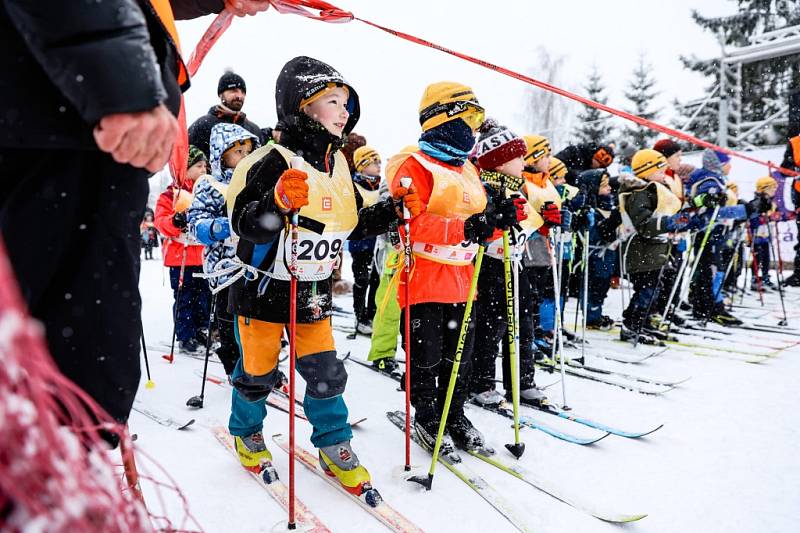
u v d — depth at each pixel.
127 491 1.14
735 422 3.12
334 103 2.14
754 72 19.45
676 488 2.36
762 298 7.97
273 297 2.16
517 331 3.09
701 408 3.39
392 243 2.49
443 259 2.61
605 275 5.85
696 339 5.44
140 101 0.88
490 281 3.14
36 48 0.83
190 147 3.97
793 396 3.59
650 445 2.82
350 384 3.87
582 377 4.11
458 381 2.72
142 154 0.94
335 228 2.21
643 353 4.81
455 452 2.69
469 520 2.08
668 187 5.79
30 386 0.61
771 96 19.70
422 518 2.09
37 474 0.58
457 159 2.71
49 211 0.96
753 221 7.45
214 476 2.37
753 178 10.24
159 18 1.06
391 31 2.38
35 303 0.99
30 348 0.55
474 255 3.01
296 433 2.86
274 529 1.94
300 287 2.19
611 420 3.19
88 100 0.86
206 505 2.11
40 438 0.59
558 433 2.96
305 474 2.41
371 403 3.44
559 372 4.23
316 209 2.13
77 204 1.00
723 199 5.14
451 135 2.64
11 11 0.82
